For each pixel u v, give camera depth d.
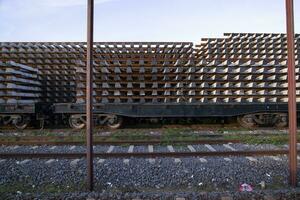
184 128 12.45
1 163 7.05
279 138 9.68
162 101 12.97
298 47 13.80
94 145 9.19
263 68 13.11
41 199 4.73
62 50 15.10
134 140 9.68
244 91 13.18
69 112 12.23
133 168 6.48
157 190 5.34
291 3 5.35
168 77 12.87
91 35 5.37
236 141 9.49
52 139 10.17
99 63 12.85
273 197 4.76
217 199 4.74
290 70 5.40
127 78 12.77
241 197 4.75
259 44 13.59
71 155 7.63
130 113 12.12
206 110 12.23
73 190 5.33
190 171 6.21
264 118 12.84
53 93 14.90
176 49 13.33
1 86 12.53
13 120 12.67
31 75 14.02
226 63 13.01
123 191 5.22
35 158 7.57
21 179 5.91
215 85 12.79
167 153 7.63
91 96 5.36
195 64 13.12
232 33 13.56
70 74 14.95
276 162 6.97
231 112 12.34
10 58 14.73
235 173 6.04
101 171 6.25
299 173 6.11
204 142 9.36
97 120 12.51
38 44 14.93
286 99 13.02
